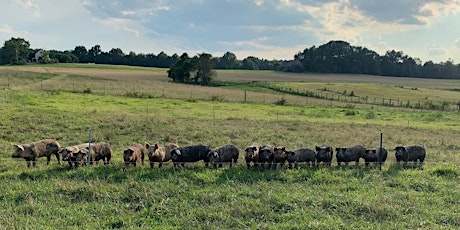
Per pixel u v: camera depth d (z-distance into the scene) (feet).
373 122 128.16
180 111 133.69
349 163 65.21
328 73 548.72
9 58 482.28
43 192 41.70
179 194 41.98
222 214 37.19
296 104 187.73
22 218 35.40
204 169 52.60
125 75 353.31
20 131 83.41
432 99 259.19
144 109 133.49
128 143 77.97
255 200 40.73
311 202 40.34
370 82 417.49
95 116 101.71
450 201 42.32
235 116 127.24
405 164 62.18
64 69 387.96
